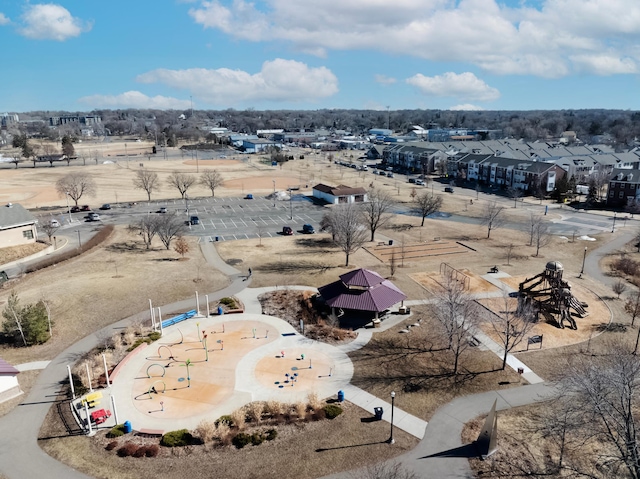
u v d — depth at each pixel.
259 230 98.38
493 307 58.47
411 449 34.03
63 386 42.38
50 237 87.12
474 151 182.88
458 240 89.81
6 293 62.47
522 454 33.59
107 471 32.00
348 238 74.19
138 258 78.31
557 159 161.50
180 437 34.75
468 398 40.25
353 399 40.00
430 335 51.34
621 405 30.97
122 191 144.00
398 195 137.00
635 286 66.19
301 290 64.06
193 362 46.12
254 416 36.97
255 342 50.03
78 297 60.78
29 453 33.88
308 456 33.22
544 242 84.75
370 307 54.03
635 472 28.05
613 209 116.81
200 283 66.81
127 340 49.53
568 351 47.91
